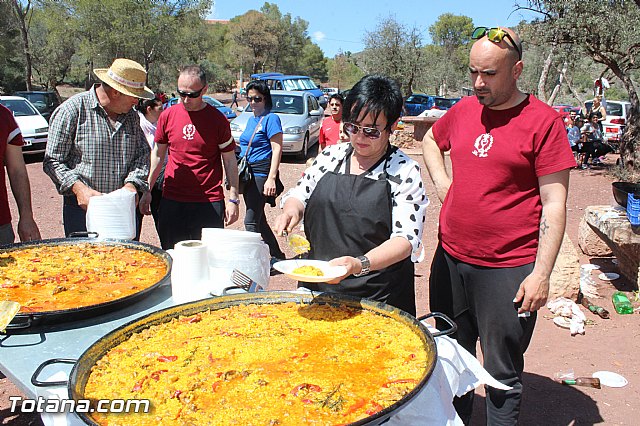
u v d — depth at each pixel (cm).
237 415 161
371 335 215
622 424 352
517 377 280
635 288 593
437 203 1048
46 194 1095
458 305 293
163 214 483
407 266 274
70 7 3462
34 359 197
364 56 3594
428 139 315
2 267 296
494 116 262
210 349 203
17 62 4066
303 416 160
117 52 3494
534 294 251
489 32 243
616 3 1342
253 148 616
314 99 1738
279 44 7131
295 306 244
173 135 466
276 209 994
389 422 181
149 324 219
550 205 251
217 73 6303
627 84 1423
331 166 272
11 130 382
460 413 300
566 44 1435
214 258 266
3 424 343
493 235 267
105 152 398
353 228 256
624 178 1369
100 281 276
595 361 434
